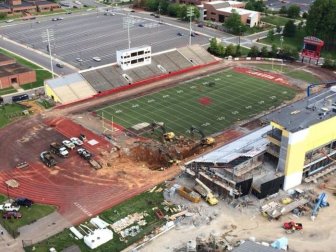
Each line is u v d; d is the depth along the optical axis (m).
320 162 92.69
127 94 135.62
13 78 141.38
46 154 99.88
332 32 183.38
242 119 120.00
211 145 106.12
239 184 83.50
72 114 122.44
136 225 78.69
